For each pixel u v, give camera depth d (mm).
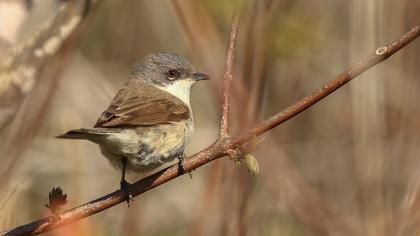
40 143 13430
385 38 13633
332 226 11742
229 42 8000
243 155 7680
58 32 9641
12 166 9648
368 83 12500
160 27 16016
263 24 10930
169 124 9859
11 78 9406
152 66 11453
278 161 12070
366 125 12375
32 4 9719
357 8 12492
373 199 11578
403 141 12531
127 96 10906
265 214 12703
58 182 13297
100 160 14242
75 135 8680
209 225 11727
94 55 15977
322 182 14555
